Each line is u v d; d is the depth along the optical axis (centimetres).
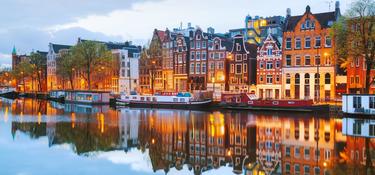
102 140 3766
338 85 7762
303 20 8150
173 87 10488
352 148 3222
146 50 10819
